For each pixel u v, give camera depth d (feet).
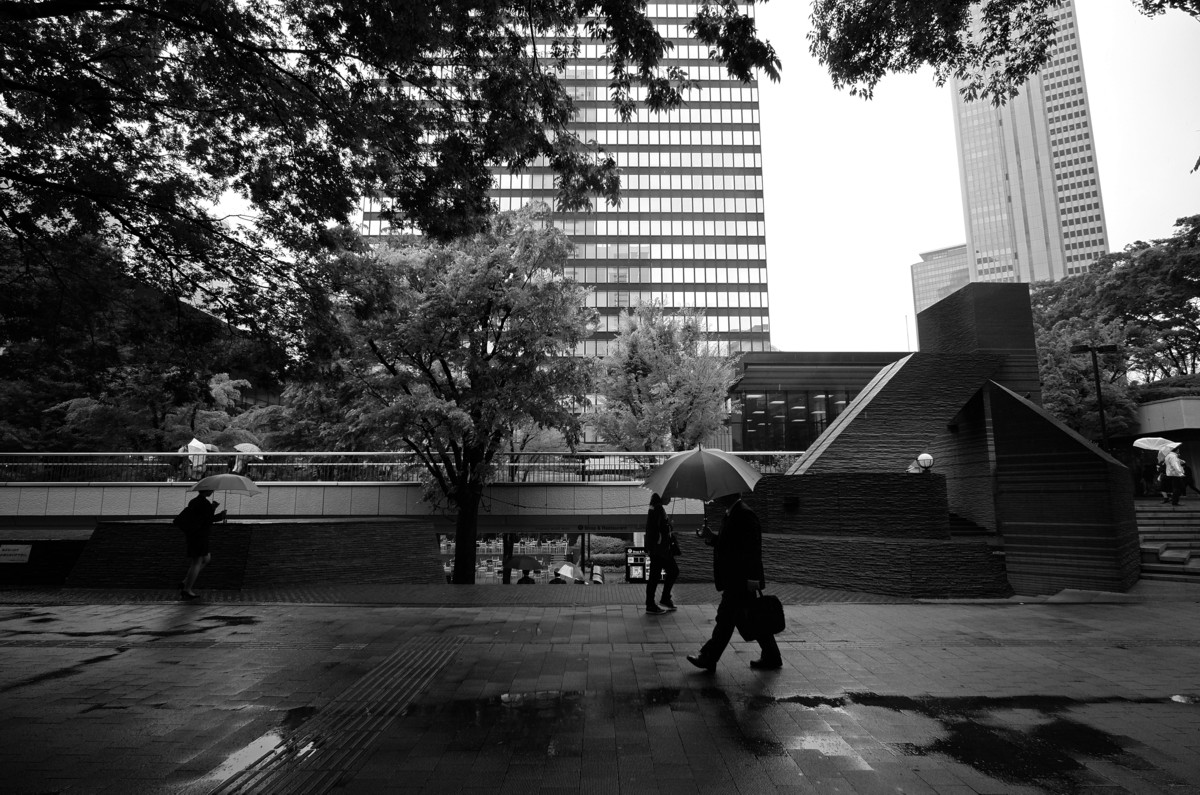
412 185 28.43
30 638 24.72
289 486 64.44
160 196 27.30
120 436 77.05
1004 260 522.47
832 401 121.60
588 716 15.96
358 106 26.09
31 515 62.28
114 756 13.56
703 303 243.60
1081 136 500.33
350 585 38.22
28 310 29.19
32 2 19.67
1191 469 95.45
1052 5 26.20
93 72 23.98
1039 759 13.23
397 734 14.83
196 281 30.58
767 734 14.69
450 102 26.68
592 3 22.93
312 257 33.99
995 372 48.37
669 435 94.38
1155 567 39.81
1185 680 18.81
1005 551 37.88
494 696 17.57
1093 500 34.83
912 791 11.82
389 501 65.00
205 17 22.08
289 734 14.85
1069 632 25.04
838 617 27.94
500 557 84.12
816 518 40.68
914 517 38.88
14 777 12.48
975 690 17.89
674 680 18.97
